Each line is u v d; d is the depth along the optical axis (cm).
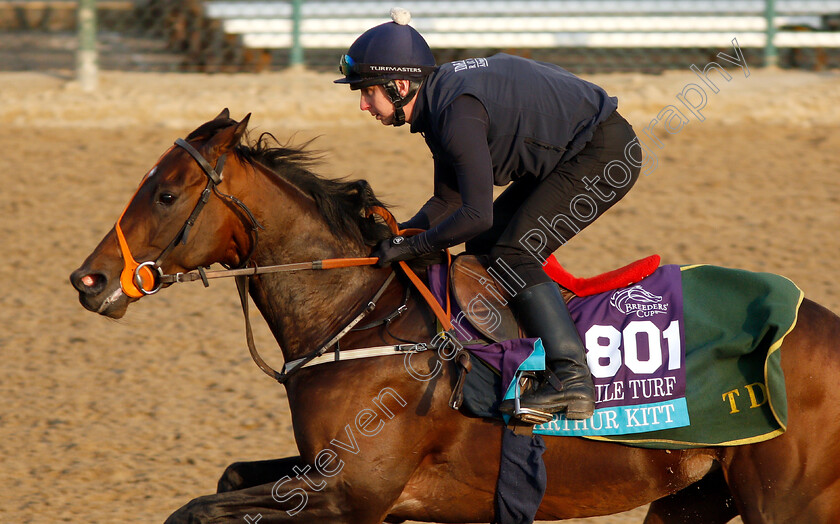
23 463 777
